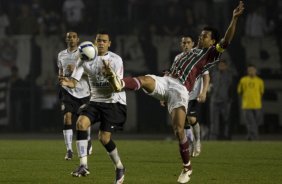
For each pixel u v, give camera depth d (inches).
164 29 3523.6
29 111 3432.6
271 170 1488.7
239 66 3452.3
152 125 3395.7
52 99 3432.6
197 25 3511.3
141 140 2864.2
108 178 1331.2
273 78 3459.6
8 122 3432.6
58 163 1621.6
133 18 3570.4
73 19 3585.1
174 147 2194.9
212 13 3518.7
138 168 1524.4
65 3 3612.2
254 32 3503.9
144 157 1802.4
